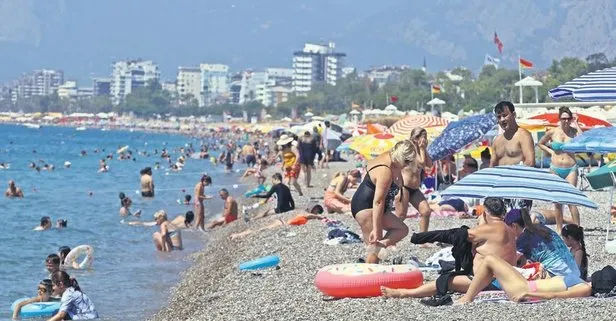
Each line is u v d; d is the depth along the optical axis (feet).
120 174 310.86
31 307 75.56
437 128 137.49
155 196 209.67
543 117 134.31
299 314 57.16
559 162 82.58
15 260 110.93
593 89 80.38
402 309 54.49
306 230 101.81
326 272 60.64
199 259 106.73
